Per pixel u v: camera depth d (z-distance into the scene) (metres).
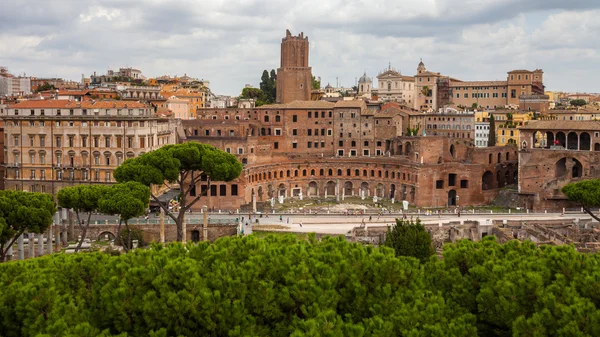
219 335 50.81
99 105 177.38
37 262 61.22
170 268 53.06
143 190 117.50
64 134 177.12
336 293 51.34
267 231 146.50
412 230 110.38
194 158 131.75
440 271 57.41
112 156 175.62
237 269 53.62
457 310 53.00
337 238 62.59
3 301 51.94
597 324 45.78
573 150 189.75
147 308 50.31
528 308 51.03
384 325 47.09
